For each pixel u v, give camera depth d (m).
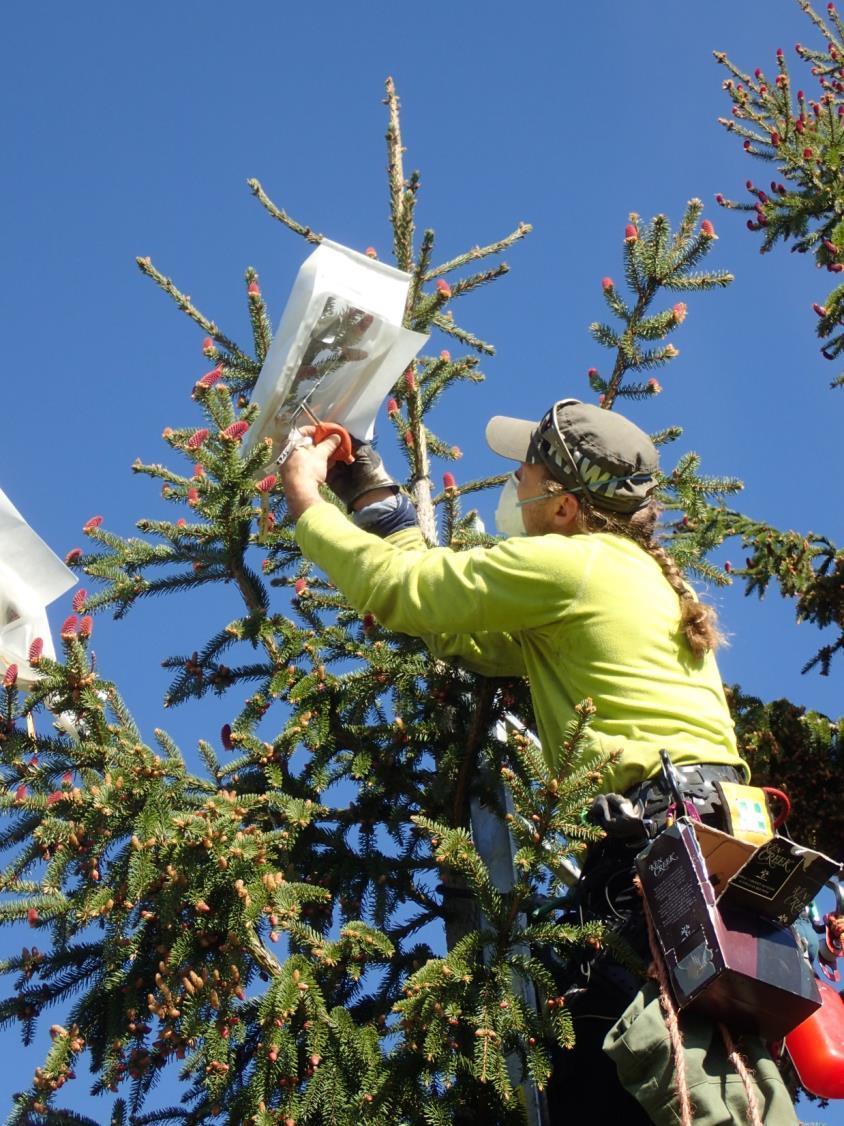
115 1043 4.06
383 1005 4.30
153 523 4.97
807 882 3.28
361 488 4.59
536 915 3.87
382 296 4.50
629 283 5.29
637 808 3.60
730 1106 3.12
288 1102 3.87
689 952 3.22
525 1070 3.75
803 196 8.19
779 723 6.30
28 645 4.75
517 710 4.68
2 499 4.83
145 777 4.16
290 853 4.56
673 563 4.02
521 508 4.21
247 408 4.66
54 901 4.14
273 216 5.77
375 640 4.95
